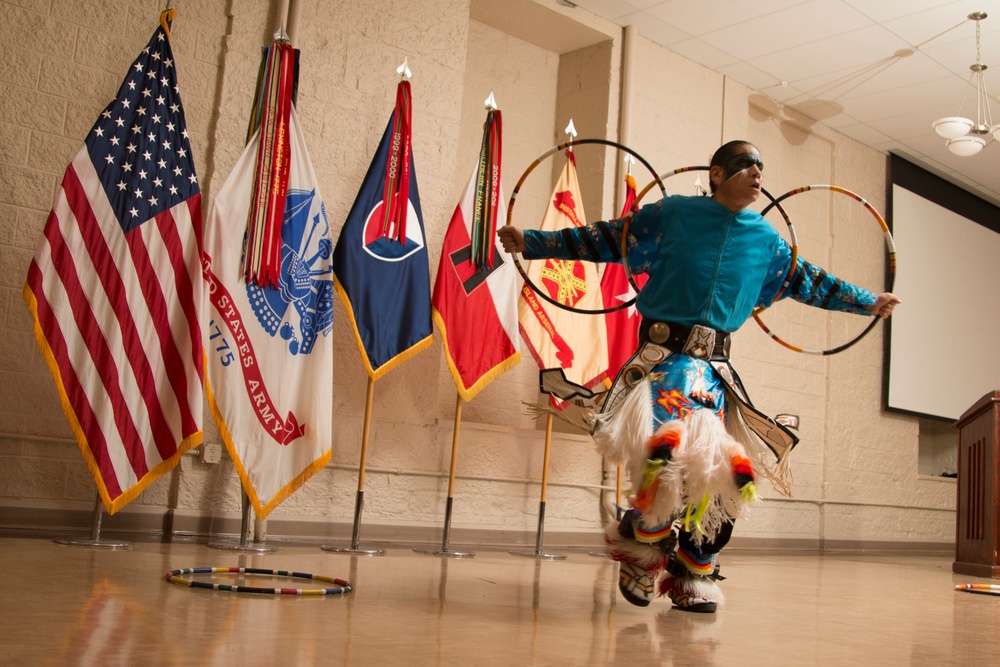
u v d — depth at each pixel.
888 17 7.02
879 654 2.47
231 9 5.35
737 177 3.01
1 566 3.09
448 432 6.07
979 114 8.66
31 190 4.75
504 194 7.17
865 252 9.42
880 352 9.50
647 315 3.10
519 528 6.38
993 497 6.23
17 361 4.67
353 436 5.63
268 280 4.67
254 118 4.83
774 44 7.51
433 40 6.16
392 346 5.07
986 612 3.86
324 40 5.68
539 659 2.05
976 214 10.70
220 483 5.15
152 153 4.39
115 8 5.04
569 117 7.43
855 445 9.16
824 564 6.66
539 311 5.80
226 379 4.56
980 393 10.53
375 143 5.84
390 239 5.12
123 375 4.20
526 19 7.04
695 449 2.71
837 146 9.24
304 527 5.39
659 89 7.57
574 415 3.15
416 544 5.66
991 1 6.71
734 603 3.59
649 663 2.10
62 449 4.76
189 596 2.64
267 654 1.88
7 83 4.73
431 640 2.19
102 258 4.22
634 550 2.97
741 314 3.07
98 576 2.99
